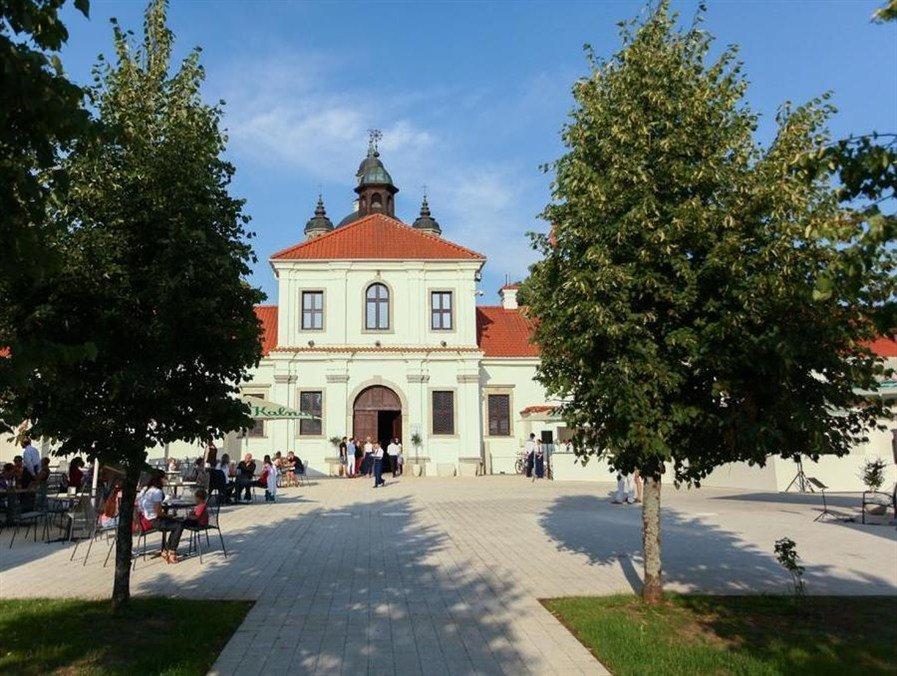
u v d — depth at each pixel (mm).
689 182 8281
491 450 37781
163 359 7754
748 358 7496
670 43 9016
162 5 8680
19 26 3609
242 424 8484
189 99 8617
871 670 6410
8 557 12688
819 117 8117
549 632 7793
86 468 22766
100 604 8906
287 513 19234
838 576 10703
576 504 21328
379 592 9742
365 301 36750
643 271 8164
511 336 40188
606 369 8094
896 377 18516
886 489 24484
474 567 11492
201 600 9211
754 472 25953
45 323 7316
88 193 7598
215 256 8023
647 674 6324
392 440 37531
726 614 8391
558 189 9312
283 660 6863
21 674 6332
